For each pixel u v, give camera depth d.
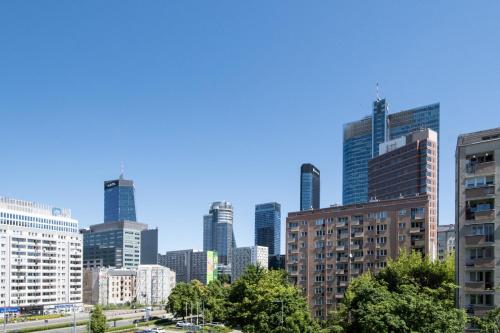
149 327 172.00
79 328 172.88
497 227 70.38
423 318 64.06
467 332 69.75
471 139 77.62
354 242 132.88
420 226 120.69
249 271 120.94
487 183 72.69
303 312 93.25
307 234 143.50
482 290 70.19
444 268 89.44
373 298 73.81
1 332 162.38
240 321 112.56
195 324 176.12
